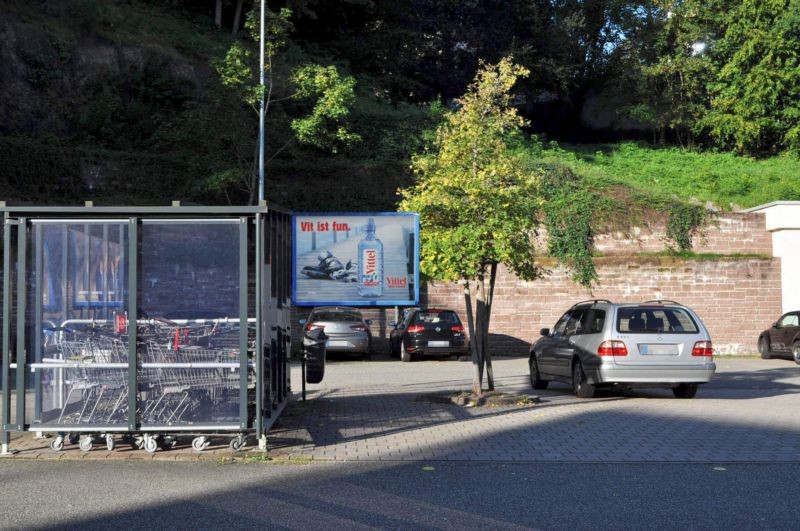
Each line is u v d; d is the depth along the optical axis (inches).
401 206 547.5
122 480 303.3
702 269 1077.8
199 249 377.4
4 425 345.7
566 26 1733.5
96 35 1274.6
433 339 919.0
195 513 256.4
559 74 1715.1
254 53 1040.2
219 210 339.6
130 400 341.4
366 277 672.4
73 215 345.1
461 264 520.7
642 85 1706.4
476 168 545.0
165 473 315.3
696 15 1713.8
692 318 553.0
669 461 341.1
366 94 1521.9
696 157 1604.3
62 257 360.2
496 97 573.3
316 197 1165.7
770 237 1101.1
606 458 346.6
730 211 1116.5
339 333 923.4
